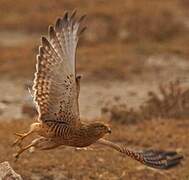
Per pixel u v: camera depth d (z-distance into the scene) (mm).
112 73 31625
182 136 21125
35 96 9742
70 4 43938
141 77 31594
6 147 19141
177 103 23719
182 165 18828
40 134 10430
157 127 21984
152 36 37938
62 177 17250
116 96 28734
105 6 42688
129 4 42781
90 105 27344
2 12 43344
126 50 35062
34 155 18594
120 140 20609
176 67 32938
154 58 33938
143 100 28031
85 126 10398
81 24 9742
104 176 17469
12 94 28891
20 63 32906
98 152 18906
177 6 43281
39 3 44062
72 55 9562
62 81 9703
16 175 14031
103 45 36531
